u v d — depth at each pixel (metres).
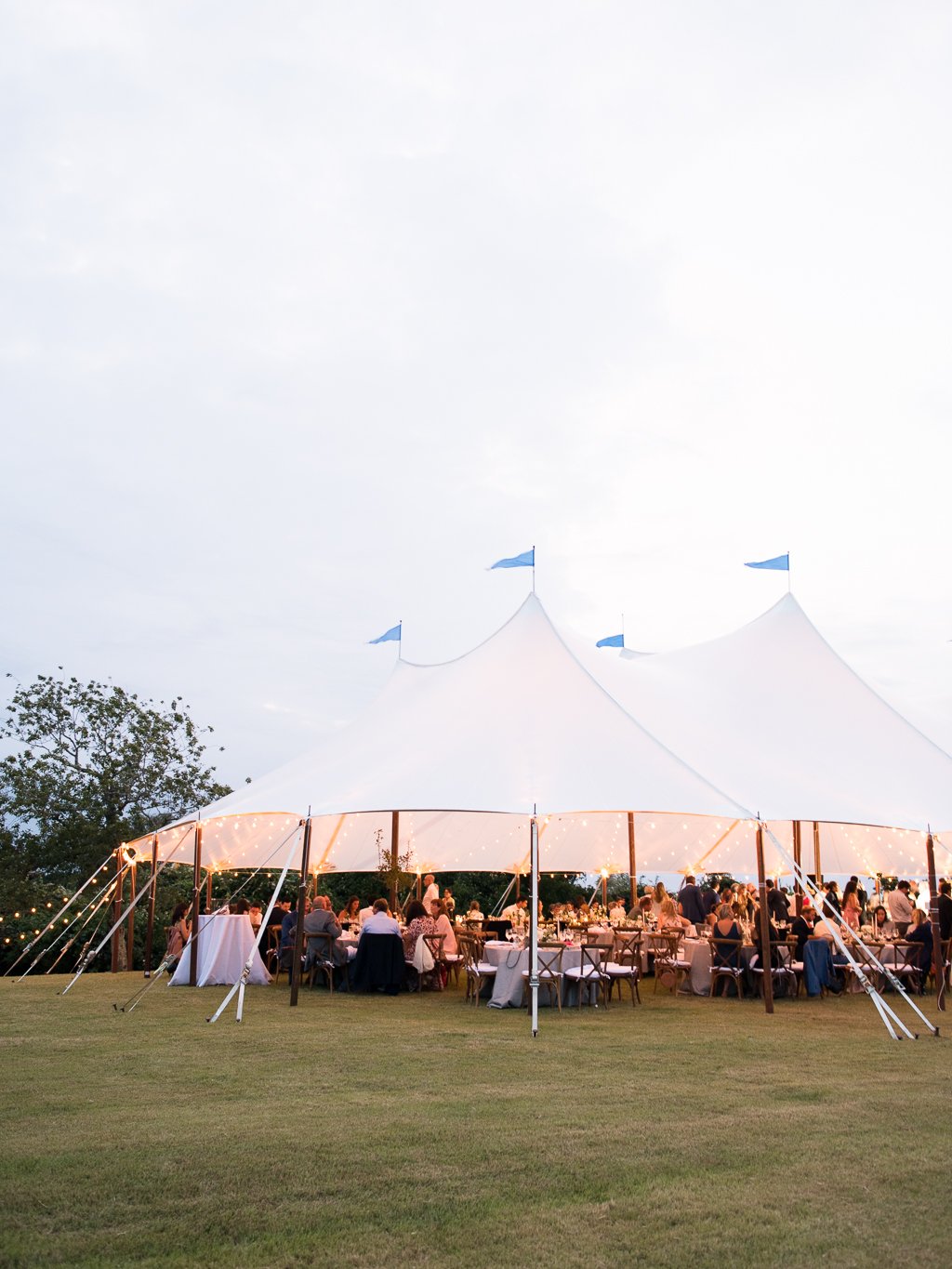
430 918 13.53
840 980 12.73
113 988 13.06
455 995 12.51
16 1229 4.03
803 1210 4.29
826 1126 5.62
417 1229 4.07
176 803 28.53
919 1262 3.77
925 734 13.95
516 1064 7.55
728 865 19.09
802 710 14.60
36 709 27.83
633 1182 4.64
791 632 16.25
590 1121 5.71
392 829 18.17
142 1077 7.04
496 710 12.49
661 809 10.43
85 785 27.70
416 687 15.12
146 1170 4.72
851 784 12.88
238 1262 3.74
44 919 22.56
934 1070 7.42
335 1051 8.13
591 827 19.08
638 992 11.92
